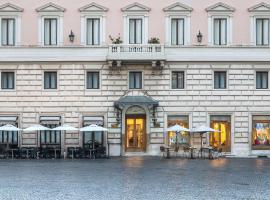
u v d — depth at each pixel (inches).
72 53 2146.9
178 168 1593.3
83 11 2151.8
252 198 956.0
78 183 1190.9
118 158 2050.9
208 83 2153.1
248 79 2156.7
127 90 2146.9
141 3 2155.5
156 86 2154.3
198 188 1098.7
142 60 2116.1
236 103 2158.0
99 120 2154.3
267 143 2172.7
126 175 1375.5
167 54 2144.4
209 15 2158.0
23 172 1459.2
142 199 935.0
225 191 1051.9
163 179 1275.8
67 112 2151.8
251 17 2159.2
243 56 2151.8
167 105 2154.3
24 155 2085.4
